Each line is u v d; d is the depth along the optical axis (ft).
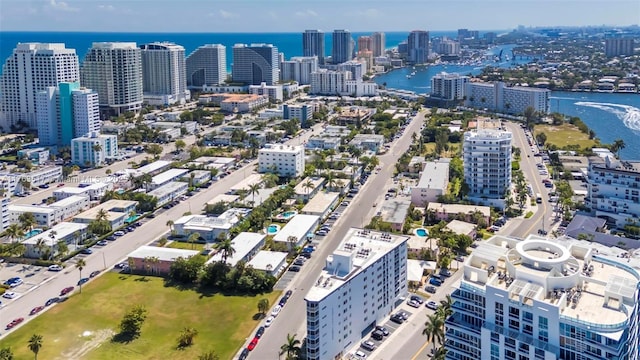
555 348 643.04
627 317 628.69
